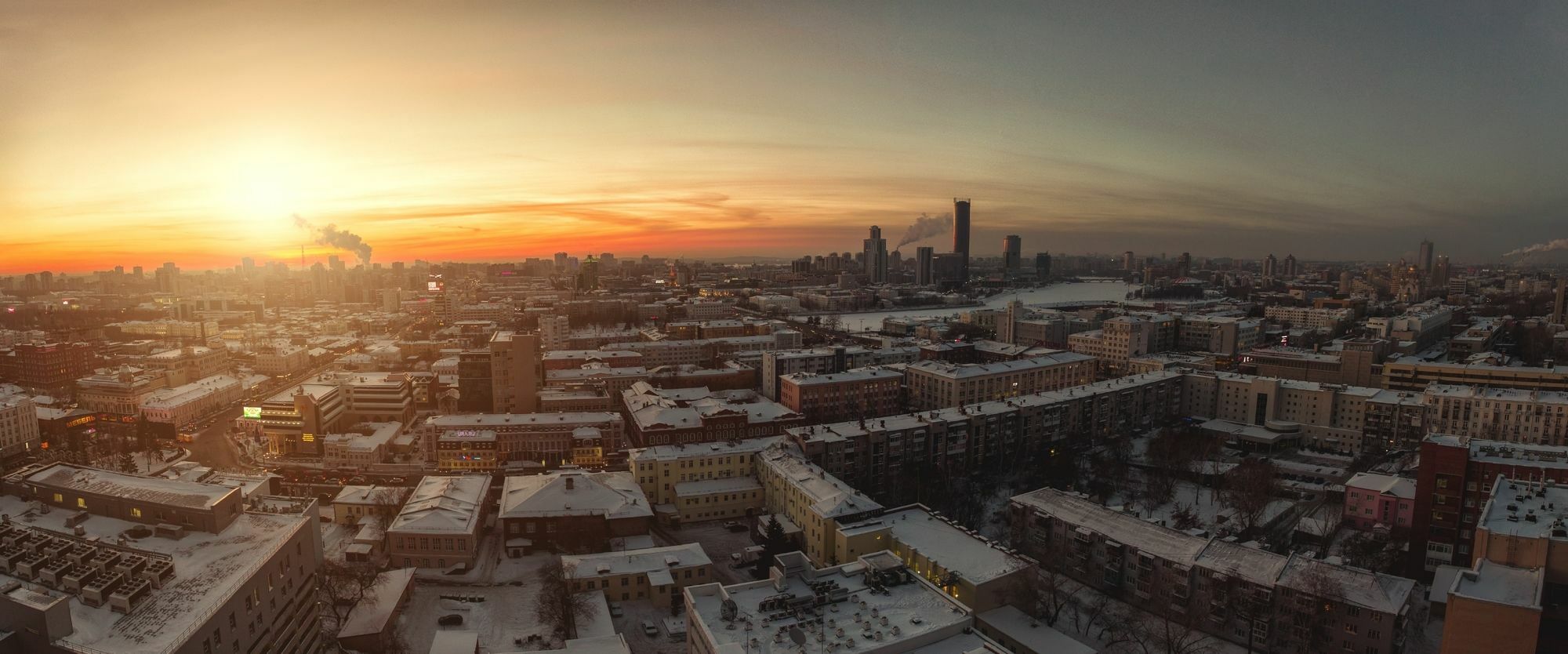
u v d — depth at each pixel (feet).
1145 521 623.77
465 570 652.07
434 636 545.85
